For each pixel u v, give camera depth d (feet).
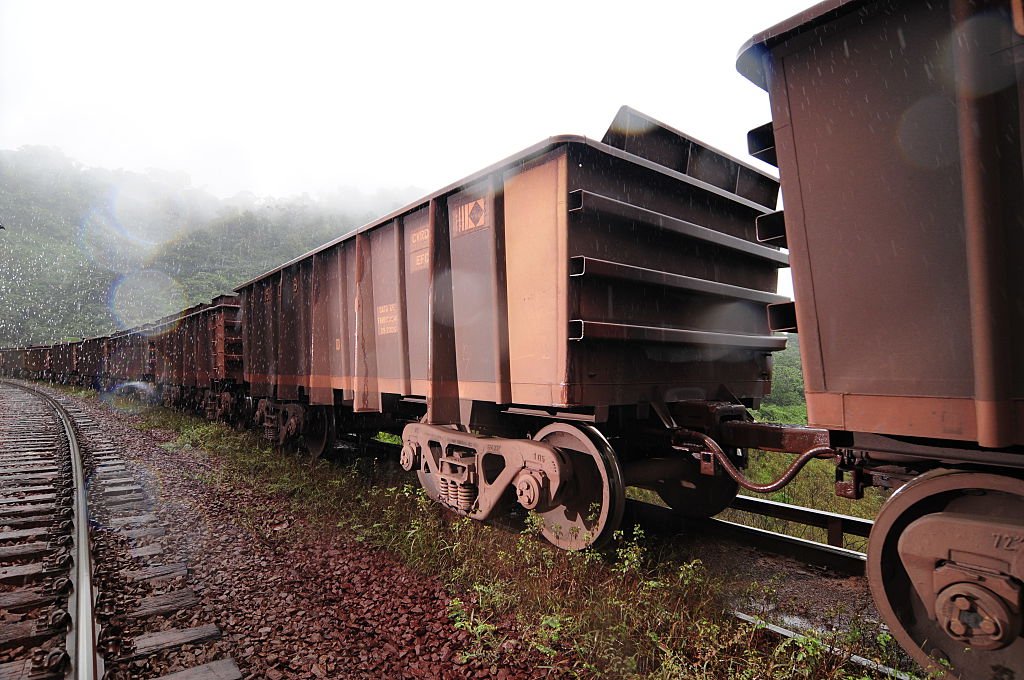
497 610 12.73
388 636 11.92
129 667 10.77
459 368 17.88
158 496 24.18
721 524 17.88
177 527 19.79
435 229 18.16
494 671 10.55
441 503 19.54
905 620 9.23
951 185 7.74
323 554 16.84
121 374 92.99
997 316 7.15
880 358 8.45
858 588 13.89
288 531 19.03
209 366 50.88
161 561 16.38
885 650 10.51
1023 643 8.08
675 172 16.55
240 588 14.42
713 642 10.62
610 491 14.55
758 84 10.59
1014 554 7.42
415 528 16.99
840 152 8.79
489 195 16.34
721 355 18.70
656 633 11.43
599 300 14.70
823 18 8.69
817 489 21.44
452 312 18.17
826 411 9.06
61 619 12.52
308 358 29.91
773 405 38.45
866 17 8.42
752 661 9.92
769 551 16.52
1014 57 7.02
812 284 9.18
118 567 15.83
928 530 8.26
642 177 16.12
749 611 12.62
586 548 14.96
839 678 9.56
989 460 8.07
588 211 14.35
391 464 28.50
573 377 13.99
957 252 7.72
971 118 7.27
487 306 16.58
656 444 17.02
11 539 18.72
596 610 11.94
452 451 18.78
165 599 13.64
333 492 22.85
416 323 19.70
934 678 8.75
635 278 15.05
